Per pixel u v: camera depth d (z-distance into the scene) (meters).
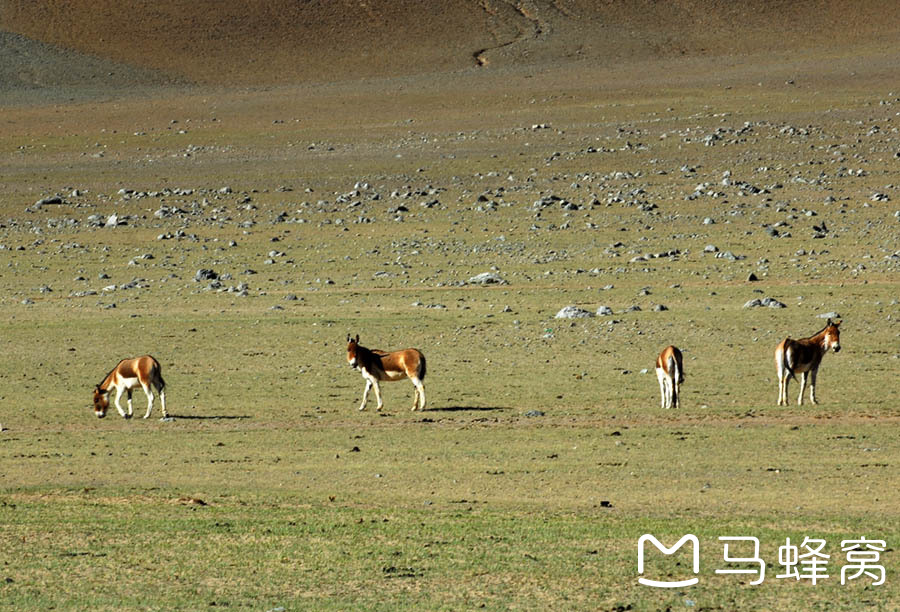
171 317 42.53
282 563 15.00
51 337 39.62
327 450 22.83
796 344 26.34
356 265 53.78
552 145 87.69
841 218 59.81
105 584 14.30
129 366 26.88
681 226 59.97
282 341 38.06
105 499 18.95
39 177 83.19
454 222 63.97
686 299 42.94
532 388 29.94
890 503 17.56
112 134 100.25
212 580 14.38
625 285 46.62
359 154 88.31
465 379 31.53
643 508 17.67
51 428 26.12
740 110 97.88
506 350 35.75
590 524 16.64
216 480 20.41
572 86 116.12
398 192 73.19
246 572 14.66
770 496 18.22
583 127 94.56
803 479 19.31
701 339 36.25
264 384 31.66
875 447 21.67
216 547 15.77
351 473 20.69
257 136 97.69
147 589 14.08
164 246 60.28
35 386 32.09
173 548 15.76
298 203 71.88
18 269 54.94
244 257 56.66
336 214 67.75
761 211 62.56
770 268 49.00
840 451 21.41
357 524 16.83
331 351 36.25
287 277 51.38
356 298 45.62
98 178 82.44
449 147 89.25
